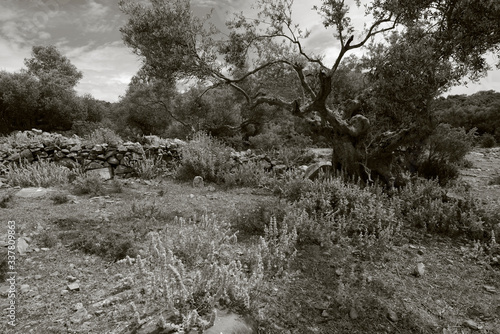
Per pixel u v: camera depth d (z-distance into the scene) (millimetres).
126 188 8594
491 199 7656
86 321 3146
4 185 8211
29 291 3662
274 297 3898
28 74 28203
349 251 5273
